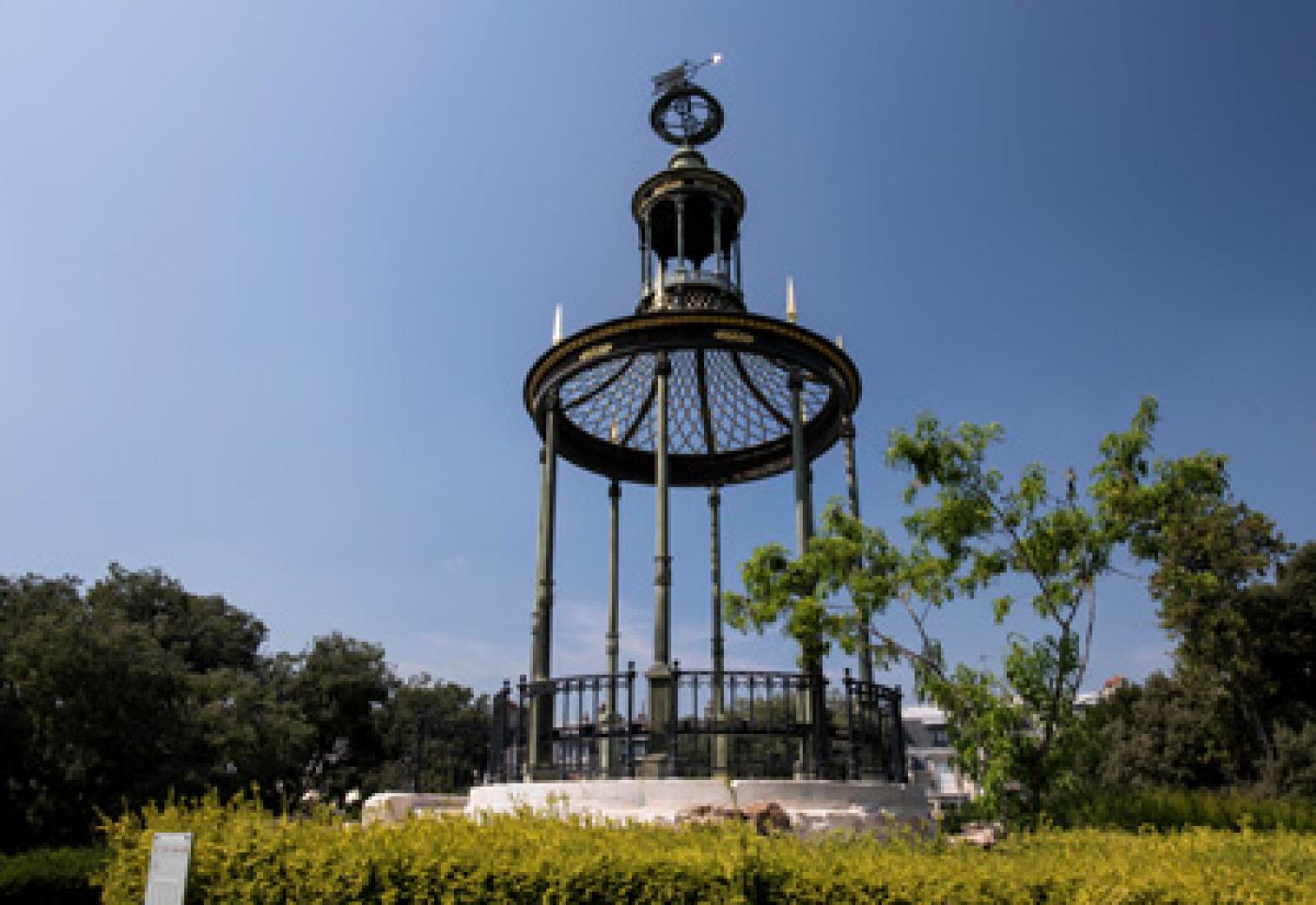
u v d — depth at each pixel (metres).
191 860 7.76
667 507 14.57
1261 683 32.50
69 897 12.27
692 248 19.67
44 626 23.27
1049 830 9.73
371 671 39.06
